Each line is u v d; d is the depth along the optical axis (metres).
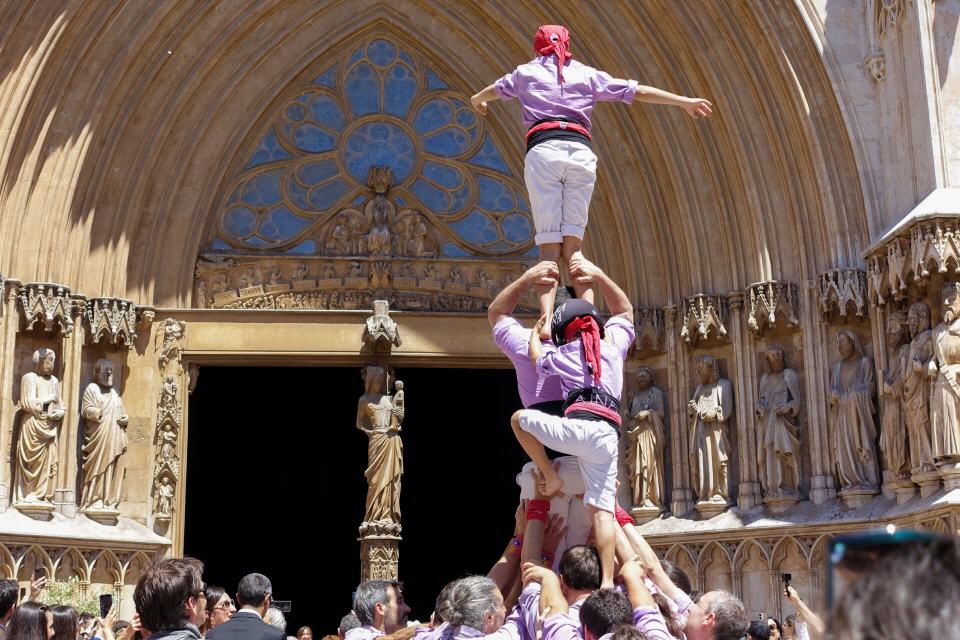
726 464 15.25
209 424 24.61
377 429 15.93
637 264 16.25
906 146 14.09
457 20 16.91
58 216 14.83
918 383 13.32
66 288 14.64
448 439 24.47
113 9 15.03
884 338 14.12
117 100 15.39
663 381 16.11
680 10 15.49
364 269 16.78
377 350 16.27
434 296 16.86
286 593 24.09
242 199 16.89
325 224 17.02
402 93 17.47
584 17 16.11
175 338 16.03
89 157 15.20
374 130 17.36
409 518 24.27
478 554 23.77
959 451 12.71
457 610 4.99
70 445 14.79
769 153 15.35
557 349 5.76
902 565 1.70
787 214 15.24
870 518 13.76
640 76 16.02
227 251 16.66
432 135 17.39
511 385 23.23
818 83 14.91
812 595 14.19
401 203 17.22
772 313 14.93
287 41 16.86
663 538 15.24
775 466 14.82
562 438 5.41
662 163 16.08
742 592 14.75
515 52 16.77
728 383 15.45
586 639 4.55
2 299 14.27
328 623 24.02
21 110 14.38
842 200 14.75
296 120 17.22
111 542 14.73
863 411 14.26
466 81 17.19
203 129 16.34
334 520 24.48
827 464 14.59
